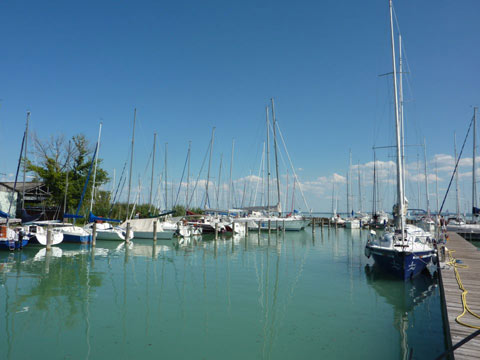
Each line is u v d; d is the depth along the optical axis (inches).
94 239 1080.2
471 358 260.5
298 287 586.6
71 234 1118.4
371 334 382.9
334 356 328.2
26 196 1628.9
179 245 1203.2
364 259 906.1
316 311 458.9
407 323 416.8
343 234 1766.7
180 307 469.1
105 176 1817.2
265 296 528.7
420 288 582.2
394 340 366.9
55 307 462.9
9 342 348.8
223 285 597.3
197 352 332.8
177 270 730.2
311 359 321.7
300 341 361.4
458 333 312.5
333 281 634.2
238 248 1143.6
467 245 924.6
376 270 739.4
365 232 1903.3
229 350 338.0
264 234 1712.6
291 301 502.6
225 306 476.1
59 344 345.7
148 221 1321.4
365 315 445.1
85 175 1729.8
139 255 943.0
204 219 1676.9
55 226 1175.0
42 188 1681.8
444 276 536.4
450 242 995.3
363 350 342.3
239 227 1664.6
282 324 409.4
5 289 553.6
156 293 539.2
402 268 601.3
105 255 930.7
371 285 601.9
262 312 452.1
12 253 935.7
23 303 479.2
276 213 1852.9
